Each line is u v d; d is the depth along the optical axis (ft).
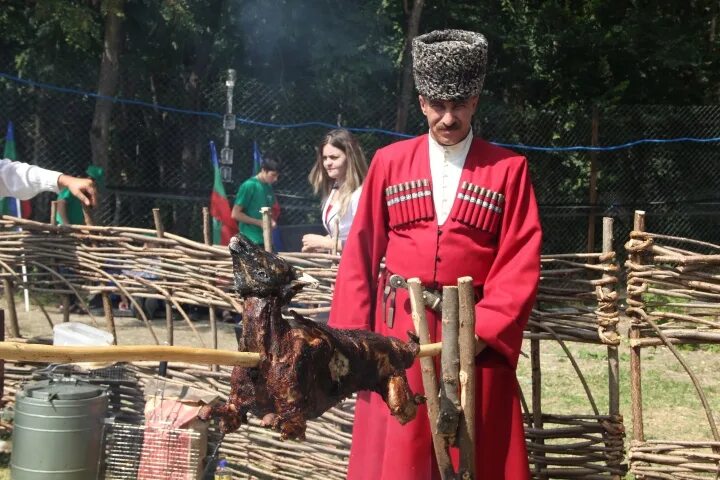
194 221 37.99
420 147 10.85
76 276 15.37
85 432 13.62
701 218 44.27
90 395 13.79
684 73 49.62
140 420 14.76
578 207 42.27
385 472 10.41
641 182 44.14
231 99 33.71
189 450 13.58
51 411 13.47
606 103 44.98
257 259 7.15
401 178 10.75
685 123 44.19
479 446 10.30
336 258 13.65
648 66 48.93
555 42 46.96
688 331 11.76
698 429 18.79
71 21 34.88
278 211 27.02
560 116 42.60
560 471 12.33
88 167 34.71
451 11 45.14
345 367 7.56
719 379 23.47
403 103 39.45
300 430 7.08
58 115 37.68
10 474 14.32
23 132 37.68
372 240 10.96
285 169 38.58
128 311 28.45
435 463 10.46
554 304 12.29
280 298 7.20
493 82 47.93
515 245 10.21
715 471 11.82
